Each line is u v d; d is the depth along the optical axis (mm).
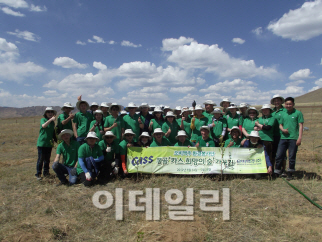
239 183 6453
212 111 8555
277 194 5754
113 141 7238
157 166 7277
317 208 5008
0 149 14125
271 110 7359
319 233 4035
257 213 4793
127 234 4121
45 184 6711
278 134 7418
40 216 4879
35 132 23078
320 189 5973
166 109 9125
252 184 6477
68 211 5031
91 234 4184
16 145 15805
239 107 8109
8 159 11219
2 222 4660
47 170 7445
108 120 7543
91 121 7766
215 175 7336
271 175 7266
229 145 7582
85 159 6531
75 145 6922
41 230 4312
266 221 4469
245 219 4555
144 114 8453
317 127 20578
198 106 7961
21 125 32062
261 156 7223
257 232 4133
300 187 6102
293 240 3877
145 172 7199
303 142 13781
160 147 7332
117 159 7035
